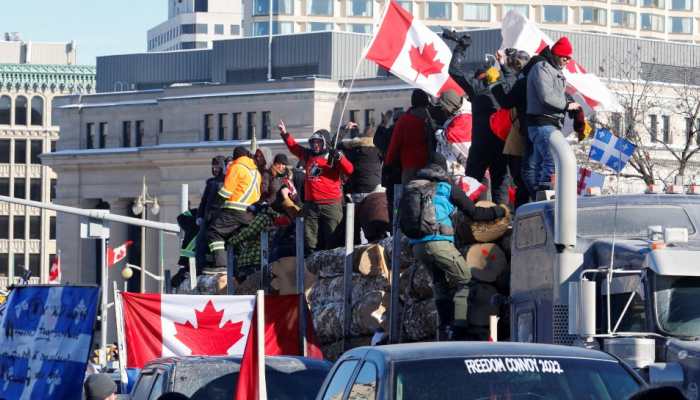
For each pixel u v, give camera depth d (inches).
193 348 1130.7
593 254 795.4
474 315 944.9
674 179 862.5
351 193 1270.9
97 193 7155.5
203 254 1470.2
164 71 7465.6
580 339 744.3
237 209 1349.7
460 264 929.5
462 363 639.1
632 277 748.0
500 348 652.1
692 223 802.2
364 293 1095.6
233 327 1130.7
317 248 1252.5
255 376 831.1
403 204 935.7
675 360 718.5
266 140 6476.4
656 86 5073.8
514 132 1005.8
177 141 6766.7
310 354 1115.3
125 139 7071.9
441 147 1208.8
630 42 6127.0
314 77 6373.0
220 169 1488.7
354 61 6796.3
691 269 734.5
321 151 1246.9
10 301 1043.9
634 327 745.6
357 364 677.9
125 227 6983.3
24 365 1024.9
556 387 630.5
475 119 1059.3
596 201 822.5
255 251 1348.4
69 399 988.6
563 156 796.0
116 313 1127.6
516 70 1018.7
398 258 1026.1
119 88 7559.1
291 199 1291.8
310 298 1184.2
